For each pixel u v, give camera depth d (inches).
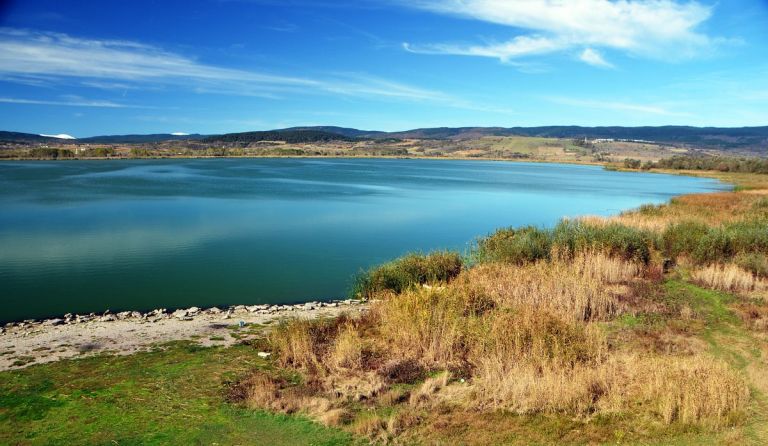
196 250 1130.0
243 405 367.6
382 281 775.7
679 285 707.4
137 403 371.2
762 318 545.3
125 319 657.6
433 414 357.1
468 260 916.0
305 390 391.2
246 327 581.0
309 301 767.7
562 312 555.8
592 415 352.2
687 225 991.0
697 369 390.6
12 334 569.3
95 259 1027.9
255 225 1472.7
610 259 792.9
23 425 340.8
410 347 471.5
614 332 521.0
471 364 442.3
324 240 1277.1
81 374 428.5
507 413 357.1
